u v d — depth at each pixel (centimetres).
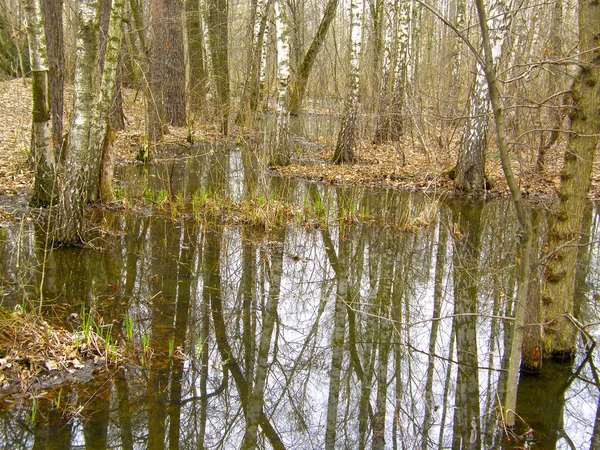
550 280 496
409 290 708
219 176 1284
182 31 1814
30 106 1744
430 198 1164
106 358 482
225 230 908
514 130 975
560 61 372
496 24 1020
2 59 2011
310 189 1217
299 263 788
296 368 523
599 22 421
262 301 657
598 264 796
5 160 1160
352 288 711
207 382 476
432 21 2145
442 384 496
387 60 1585
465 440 418
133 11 1504
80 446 382
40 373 453
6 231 791
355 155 1497
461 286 721
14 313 497
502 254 814
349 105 1434
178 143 1658
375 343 575
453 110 1404
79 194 747
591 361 514
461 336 591
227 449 404
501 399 462
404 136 1677
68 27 1731
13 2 2034
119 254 755
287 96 1392
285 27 1342
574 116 450
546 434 414
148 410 429
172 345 511
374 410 462
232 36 1892
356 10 1355
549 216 1012
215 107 1683
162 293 643
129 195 1040
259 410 456
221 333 567
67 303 588
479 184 1201
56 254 730
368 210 1071
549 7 1250
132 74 1861
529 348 489
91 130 740
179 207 1002
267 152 1220
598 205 1105
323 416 455
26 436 387
